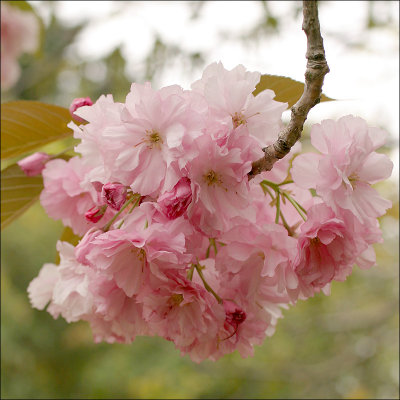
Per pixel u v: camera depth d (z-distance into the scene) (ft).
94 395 9.36
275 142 1.94
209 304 2.00
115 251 1.95
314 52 1.89
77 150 2.01
